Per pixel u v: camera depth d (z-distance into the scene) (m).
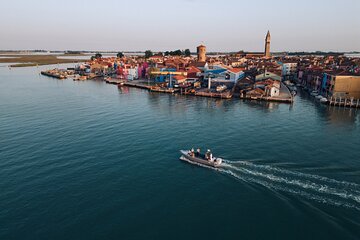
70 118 71.44
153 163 43.38
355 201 31.67
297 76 151.62
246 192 34.44
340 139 54.03
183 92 113.69
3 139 54.31
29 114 76.12
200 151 47.81
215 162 41.47
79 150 48.53
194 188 35.75
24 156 45.78
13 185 36.16
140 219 29.48
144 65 172.38
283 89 117.31
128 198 33.44
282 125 64.31
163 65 170.50
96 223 28.77
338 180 36.72
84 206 31.69
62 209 31.09
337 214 29.42
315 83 114.25
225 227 28.12
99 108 84.62
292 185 35.50
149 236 26.95
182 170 40.94
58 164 42.75
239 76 138.50
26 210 30.83
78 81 164.25
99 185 36.38
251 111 79.88
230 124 65.12
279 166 41.16
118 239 26.56
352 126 63.78
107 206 31.72
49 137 55.66
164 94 114.50
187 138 55.00
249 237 26.72
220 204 32.09
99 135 56.97
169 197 33.69
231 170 40.19
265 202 32.19
